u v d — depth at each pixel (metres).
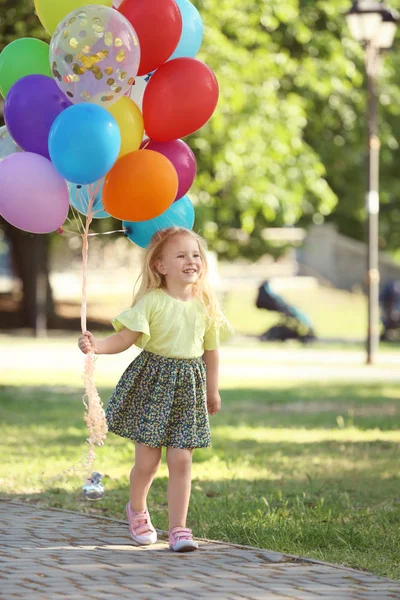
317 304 36.38
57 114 5.62
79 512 6.73
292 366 20.39
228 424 11.80
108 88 5.44
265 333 27.67
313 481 8.16
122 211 5.69
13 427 11.36
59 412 12.83
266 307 27.33
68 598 4.55
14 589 4.67
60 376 17.88
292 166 21.38
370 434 11.06
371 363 20.80
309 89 24.06
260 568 5.25
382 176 30.94
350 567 5.44
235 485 7.93
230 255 30.67
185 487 5.71
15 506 6.89
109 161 5.41
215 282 30.80
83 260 5.77
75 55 5.33
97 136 5.31
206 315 5.84
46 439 10.43
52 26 5.79
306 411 13.23
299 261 42.34
